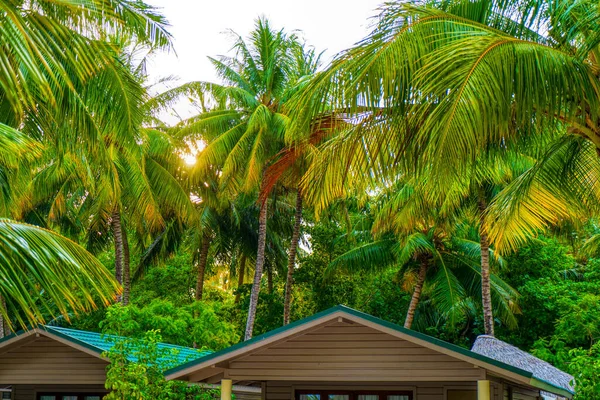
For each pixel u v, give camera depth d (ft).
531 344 116.78
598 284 110.11
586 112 35.91
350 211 132.36
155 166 94.94
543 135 42.52
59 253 20.43
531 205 42.55
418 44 33.53
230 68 106.52
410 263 117.91
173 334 94.79
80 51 23.72
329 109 36.78
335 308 53.01
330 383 58.95
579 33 35.73
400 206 88.94
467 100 30.45
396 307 130.21
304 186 40.65
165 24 30.73
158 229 125.29
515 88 31.45
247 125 100.42
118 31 28.71
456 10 36.91
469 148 31.07
